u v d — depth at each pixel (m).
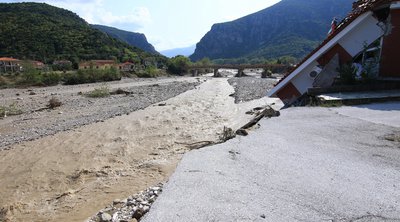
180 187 4.40
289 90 13.25
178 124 19.94
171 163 10.63
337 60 12.02
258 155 5.61
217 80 72.31
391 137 6.18
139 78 82.12
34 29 134.75
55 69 96.50
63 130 18.77
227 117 22.09
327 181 4.41
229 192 4.19
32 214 8.02
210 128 18.42
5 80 58.41
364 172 4.66
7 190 10.05
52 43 130.62
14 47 119.94
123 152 13.93
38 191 9.84
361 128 6.98
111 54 138.50
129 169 10.81
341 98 9.84
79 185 10.00
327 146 5.91
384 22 11.35
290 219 3.51
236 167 5.09
